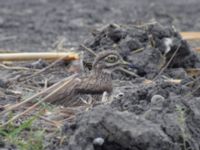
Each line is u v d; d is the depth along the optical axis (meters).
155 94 13.27
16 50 19.92
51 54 16.50
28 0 30.28
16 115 12.84
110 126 11.30
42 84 15.30
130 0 31.61
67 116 13.16
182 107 12.20
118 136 11.26
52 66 16.30
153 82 14.94
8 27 24.47
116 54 15.02
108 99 14.06
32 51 19.75
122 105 12.97
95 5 29.44
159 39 16.59
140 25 17.12
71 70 16.16
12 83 15.26
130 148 11.24
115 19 25.66
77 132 11.48
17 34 23.16
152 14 27.17
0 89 14.86
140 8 29.14
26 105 13.47
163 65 16.22
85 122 11.54
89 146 11.33
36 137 11.95
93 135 11.36
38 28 24.23
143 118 11.52
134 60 16.08
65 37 22.38
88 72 15.95
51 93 13.55
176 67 16.52
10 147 12.04
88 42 16.92
